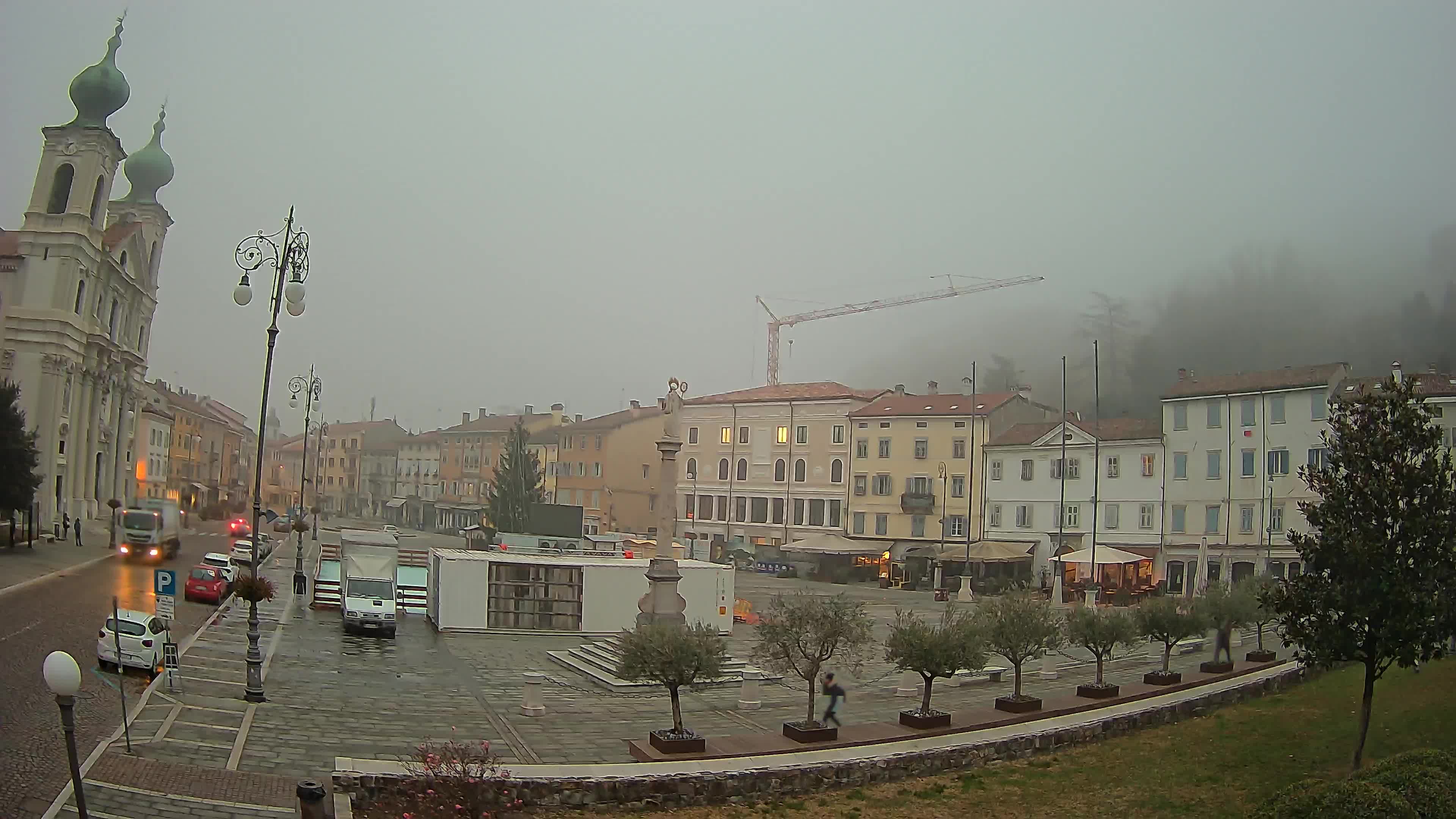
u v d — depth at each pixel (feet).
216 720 71.31
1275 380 217.15
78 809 40.04
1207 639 137.28
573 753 70.18
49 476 220.43
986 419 268.21
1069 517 247.29
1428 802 45.29
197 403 427.33
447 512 440.04
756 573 283.79
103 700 74.02
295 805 53.67
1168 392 231.71
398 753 66.18
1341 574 62.80
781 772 63.52
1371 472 63.16
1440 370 226.58
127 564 177.58
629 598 149.28
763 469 308.40
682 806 60.64
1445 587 61.36
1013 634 86.02
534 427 417.08
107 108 243.40
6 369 220.43
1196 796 63.26
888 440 284.00
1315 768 67.36
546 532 235.61
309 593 171.01
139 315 285.02
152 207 295.89
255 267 89.86
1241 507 216.54
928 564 261.44
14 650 89.76
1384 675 94.17
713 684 104.22
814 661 75.77
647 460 349.41
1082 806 61.87
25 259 226.38
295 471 573.74
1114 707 87.76
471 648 126.82
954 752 70.44
